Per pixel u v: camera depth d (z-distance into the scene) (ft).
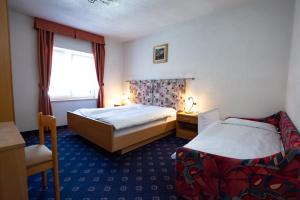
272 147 5.60
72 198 5.23
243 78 9.66
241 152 5.04
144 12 10.13
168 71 13.35
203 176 4.58
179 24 12.14
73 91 13.97
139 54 15.48
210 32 10.79
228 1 8.92
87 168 7.07
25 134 11.27
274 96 8.71
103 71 15.24
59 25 11.93
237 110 9.98
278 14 8.39
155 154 8.62
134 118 8.96
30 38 11.09
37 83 11.64
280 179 3.56
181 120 11.23
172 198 5.33
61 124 13.21
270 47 8.70
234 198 4.17
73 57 13.79
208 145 5.54
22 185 3.60
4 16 5.82
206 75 11.19
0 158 3.32
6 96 5.96
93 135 8.80
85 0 8.70
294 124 6.03
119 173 6.73
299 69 5.70
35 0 8.79
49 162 4.76
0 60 5.80
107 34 14.30
